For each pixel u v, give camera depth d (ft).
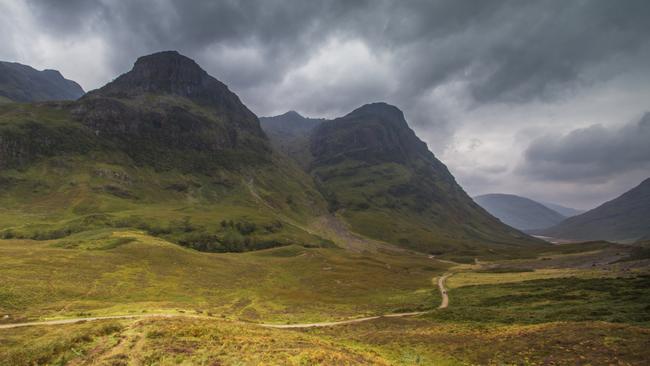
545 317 210.38
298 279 476.54
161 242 525.75
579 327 149.07
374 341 171.12
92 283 303.27
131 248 456.86
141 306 243.60
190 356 97.91
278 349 107.65
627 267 496.64
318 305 330.34
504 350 135.33
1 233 586.86
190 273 407.64
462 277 533.96
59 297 254.47
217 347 107.04
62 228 627.46
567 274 466.29
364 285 454.40
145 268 390.21
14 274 285.84
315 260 609.01
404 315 277.23
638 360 109.40
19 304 226.58
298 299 356.59
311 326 226.38
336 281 471.21
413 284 474.08
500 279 474.49
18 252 376.27
